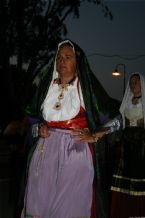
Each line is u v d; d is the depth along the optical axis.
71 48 3.71
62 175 3.54
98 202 3.73
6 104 33.03
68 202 3.51
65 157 3.56
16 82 28.02
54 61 3.81
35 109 3.87
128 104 6.85
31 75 27.83
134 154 6.63
